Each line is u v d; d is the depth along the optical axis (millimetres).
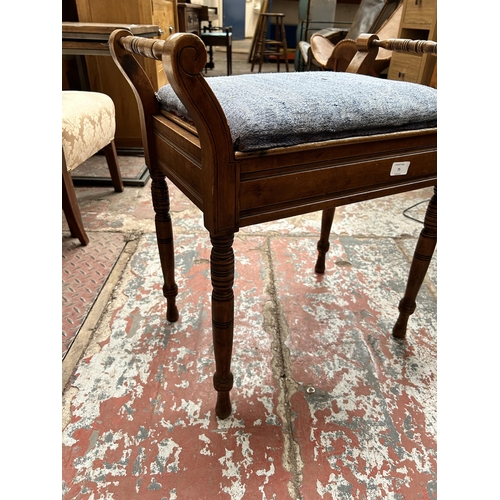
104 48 1457
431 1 1852
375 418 779
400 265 1285
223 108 550
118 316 1025
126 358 899
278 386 844
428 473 681
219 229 565
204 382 849
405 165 682
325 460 700
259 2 6840
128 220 1536
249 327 1004
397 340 977
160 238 890
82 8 1966
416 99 652
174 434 738
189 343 947
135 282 1162
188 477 668
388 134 629
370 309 1083
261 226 1515
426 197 1808
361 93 620
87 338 951
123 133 2273
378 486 661
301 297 1122
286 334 985
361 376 874
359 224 1548
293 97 569
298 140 555
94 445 714
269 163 551
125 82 2148
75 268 1220
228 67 4199
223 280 619
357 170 636
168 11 2332
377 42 933
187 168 625
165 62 453
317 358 917
